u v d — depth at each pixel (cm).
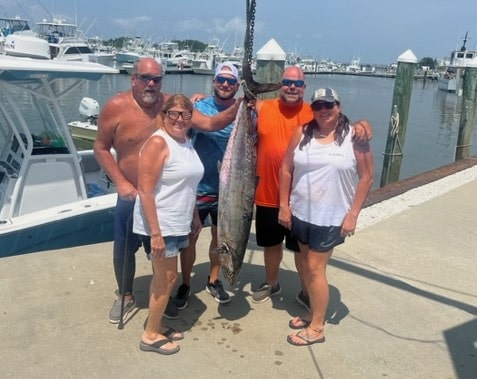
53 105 544
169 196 290
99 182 719
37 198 543
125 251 347
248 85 305
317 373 305
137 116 344
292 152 323
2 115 576
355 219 312
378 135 2350
